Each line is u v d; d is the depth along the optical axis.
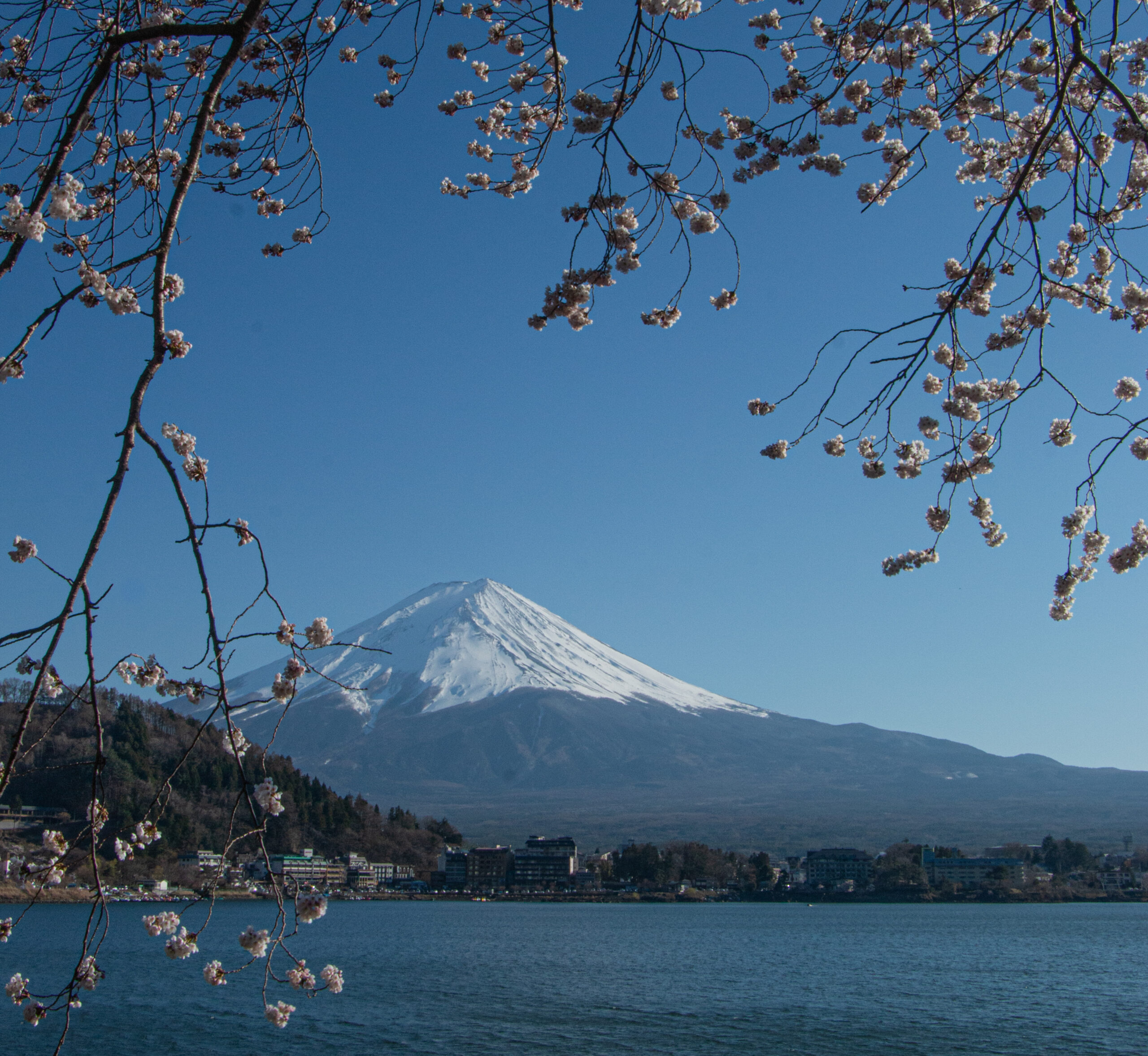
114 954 71.62
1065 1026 45.00
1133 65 8.41
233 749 5.38
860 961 76.50
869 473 9.17
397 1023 43.81
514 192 10.05
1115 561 8.25
